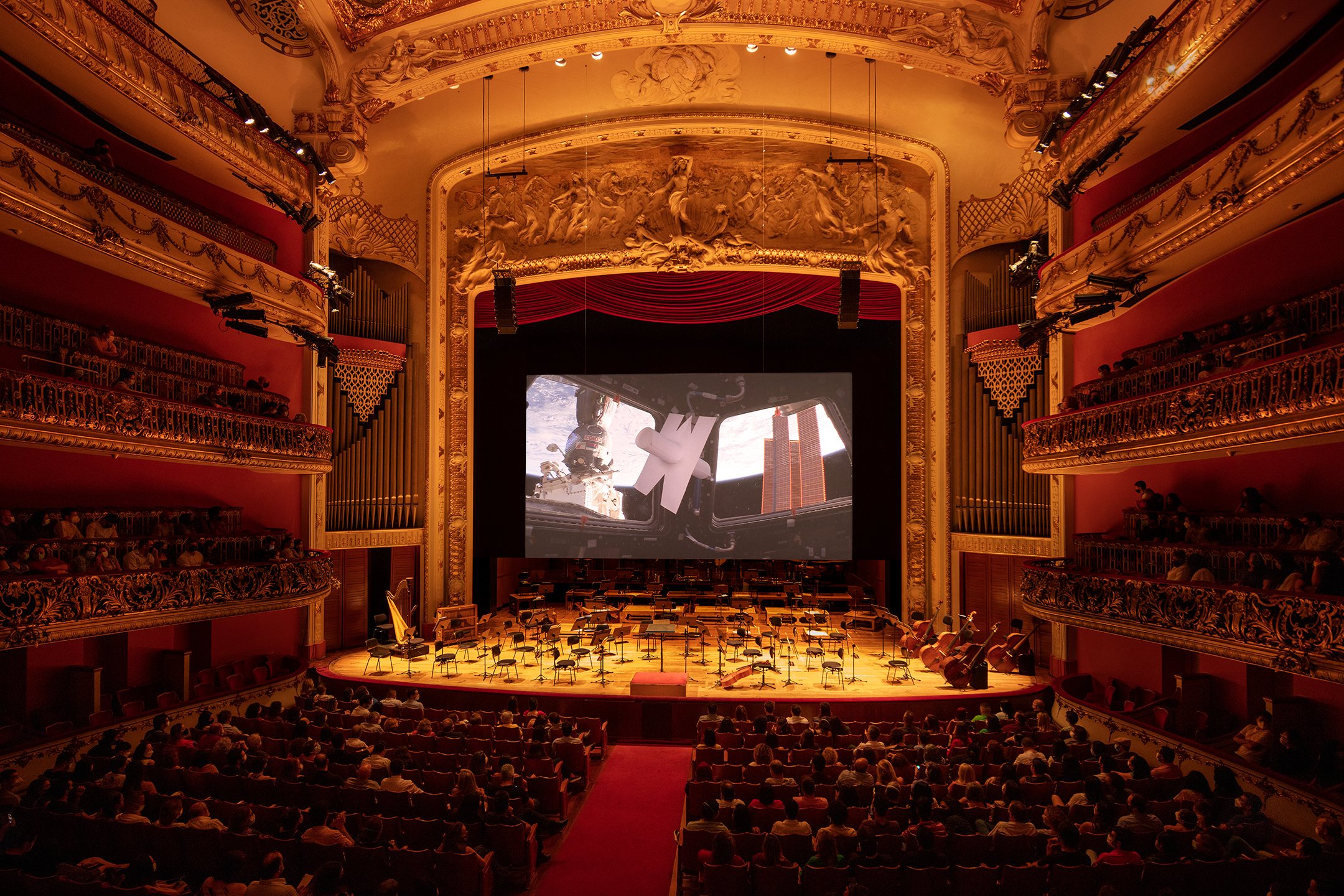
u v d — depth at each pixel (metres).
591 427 19.42
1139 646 11.84
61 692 10.51
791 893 5.73
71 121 10.89
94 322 11.08
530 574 21.88
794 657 15.73
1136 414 10.20
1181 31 9.95
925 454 17.38
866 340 19.53
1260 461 9.75
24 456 10.16
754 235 17.56
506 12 14.54
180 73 11.37
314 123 15.00
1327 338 8.36
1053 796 7.11
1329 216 8.58
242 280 12.43
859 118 17.11
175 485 12.45
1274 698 8.98
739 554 19.03
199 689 12.18
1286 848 7.55
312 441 13.98
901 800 7.11
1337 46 9.07
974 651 13.58
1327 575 7.39
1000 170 16.39
